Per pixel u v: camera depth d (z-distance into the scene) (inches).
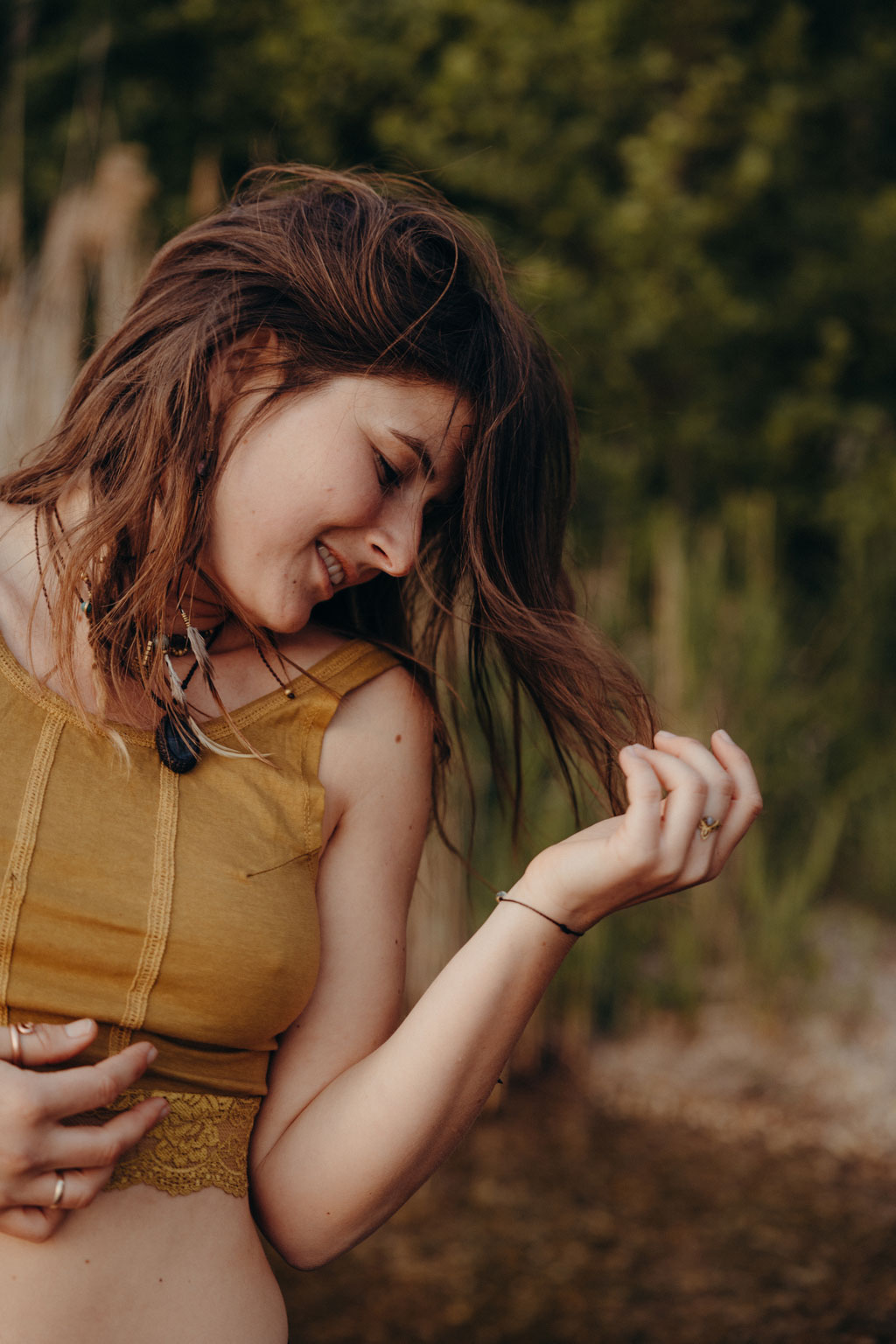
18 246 109.3
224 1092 38.6
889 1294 84.0
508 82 192.7
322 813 40.6
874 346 208.2
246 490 38.5
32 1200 33.6
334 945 41.4
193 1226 37.5
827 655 163.0
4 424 95.3
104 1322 35.7
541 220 197.8
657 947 138.9
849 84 207.2
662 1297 85.4
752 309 194.1
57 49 188.1
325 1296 87.0
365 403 38.4
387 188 47.4
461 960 38.1
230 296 39.3
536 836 105.4
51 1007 36.2
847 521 187.9
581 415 190.1
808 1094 117.7
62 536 39.9
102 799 37.5
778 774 137.4
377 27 200.2
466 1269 90.1
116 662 38.7
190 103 200.1
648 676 129.3
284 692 41.9
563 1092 119.2
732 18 200.5
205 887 37.4
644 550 174.1
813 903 142.3
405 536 39.7
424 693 45.1
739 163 191.5
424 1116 37.6
